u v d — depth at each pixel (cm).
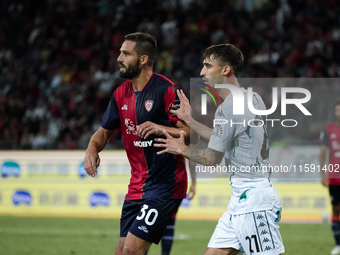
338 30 5316
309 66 4831
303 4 5550
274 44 5119
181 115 1265
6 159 3084
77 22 5766
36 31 5738
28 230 2569
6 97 4828
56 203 3028
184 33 5325
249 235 1081
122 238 1330
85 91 4641
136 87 1310
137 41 1280
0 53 5647
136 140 1290
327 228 2625
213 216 2877
